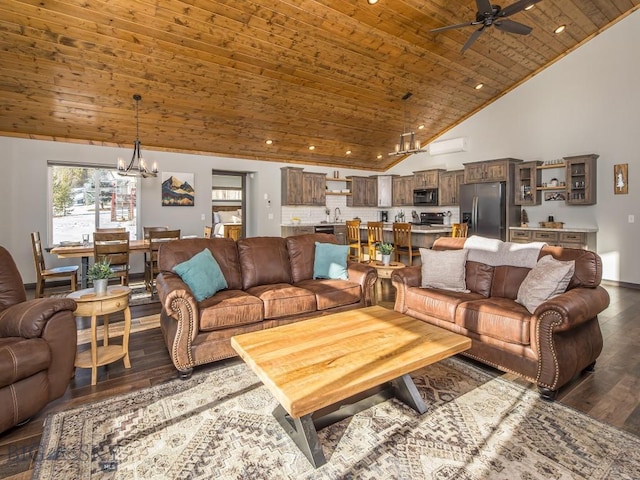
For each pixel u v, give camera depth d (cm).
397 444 176
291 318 300
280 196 777
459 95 650
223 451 171
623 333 329
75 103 466
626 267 537
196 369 259
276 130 638
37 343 192
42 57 384
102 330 340
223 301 271
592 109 569
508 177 639
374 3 391
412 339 204
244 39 412
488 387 232
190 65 437
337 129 678
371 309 268
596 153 566
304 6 381
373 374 162
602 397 218
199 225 669
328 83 527
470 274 323
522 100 655
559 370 212
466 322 266
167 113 526
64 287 528
